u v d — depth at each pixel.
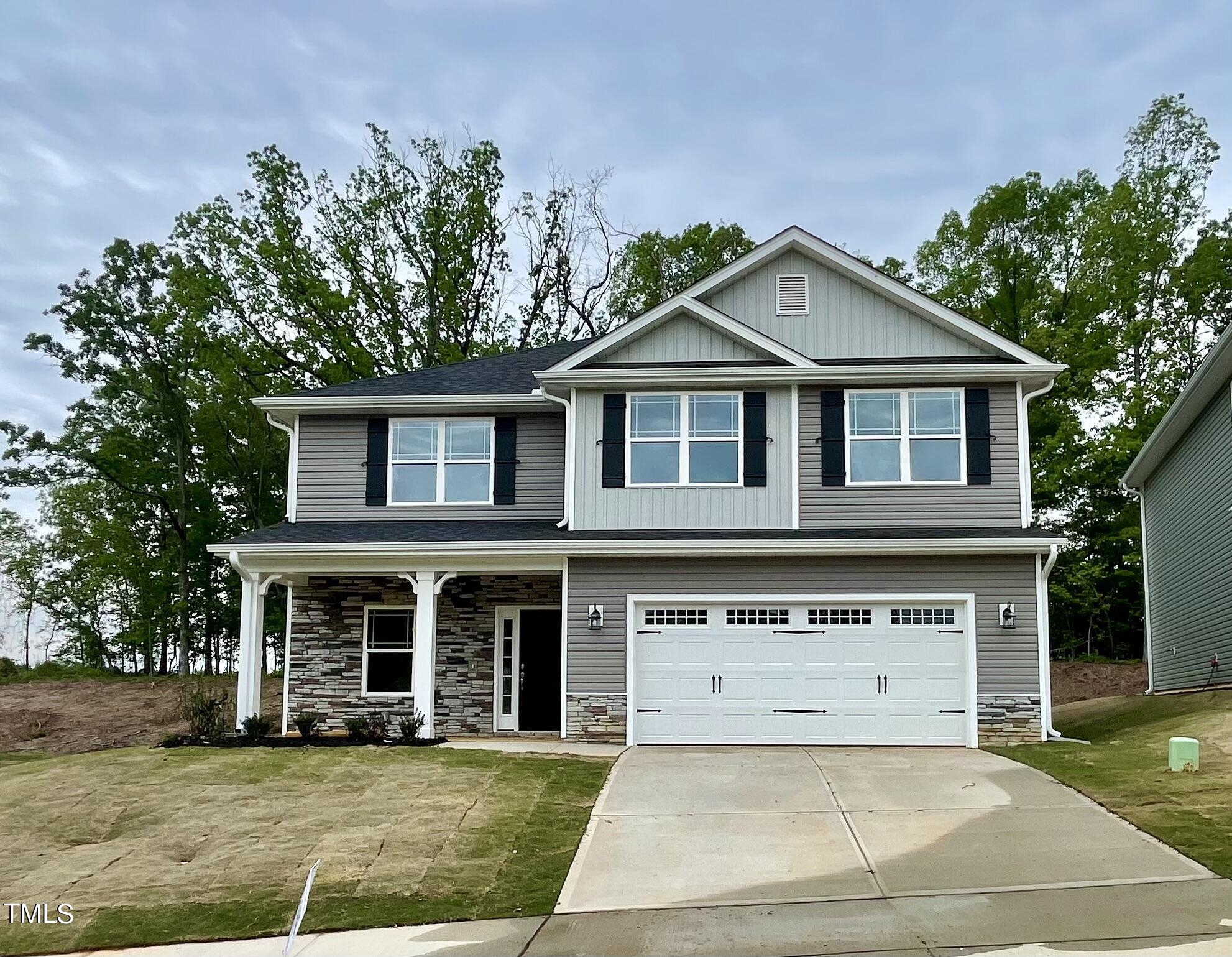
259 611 18.47
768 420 18.83
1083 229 35.97
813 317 19.81
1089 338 33.88
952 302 36.38
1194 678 23.38
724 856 11.21
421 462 20.61
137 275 37.91
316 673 20.14
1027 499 18.30
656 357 19.31
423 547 17.94
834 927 9.05
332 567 18.33
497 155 40.31
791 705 17.64
